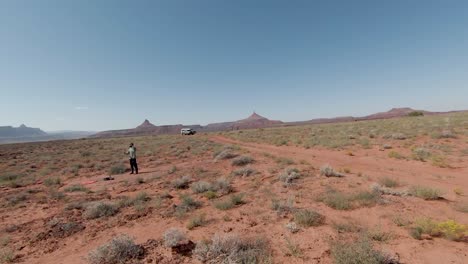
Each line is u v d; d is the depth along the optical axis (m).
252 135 50.84
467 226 5.64
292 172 12.07
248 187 11.01
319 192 9.24
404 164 13.90
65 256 6.12
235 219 7.43
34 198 12.41
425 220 5.87
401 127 33.50
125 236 6.02
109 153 33.84
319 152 20.89
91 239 7.02
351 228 5.96
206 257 5.17
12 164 26.91
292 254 5.11
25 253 6.43
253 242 5.60
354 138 27.25
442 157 14.33
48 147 52.72
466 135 21.48
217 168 16.98
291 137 36.78
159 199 10.22
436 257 4.64
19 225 8.52
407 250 4.92
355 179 10.83
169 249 5.77
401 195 8.16
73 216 9.14
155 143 47.62
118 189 13.47
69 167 22.47
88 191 13.39
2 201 11.98
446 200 7.71
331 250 5.09
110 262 5.30
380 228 5.92
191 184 12.80
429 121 38.19
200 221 7.33
